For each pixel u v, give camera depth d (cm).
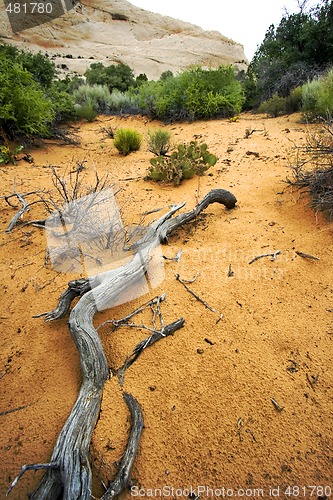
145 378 165
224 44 5169
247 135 689
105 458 131
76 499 109
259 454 132
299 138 604
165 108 1008
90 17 4628
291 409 148
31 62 1190
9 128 630
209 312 205
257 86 1198
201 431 141
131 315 203
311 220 301
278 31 1280
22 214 343
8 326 206
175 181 431
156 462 131
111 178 478
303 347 179
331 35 1086
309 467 128
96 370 161
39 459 135
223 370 167
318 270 237
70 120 1039
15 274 254
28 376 173
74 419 138
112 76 1677
